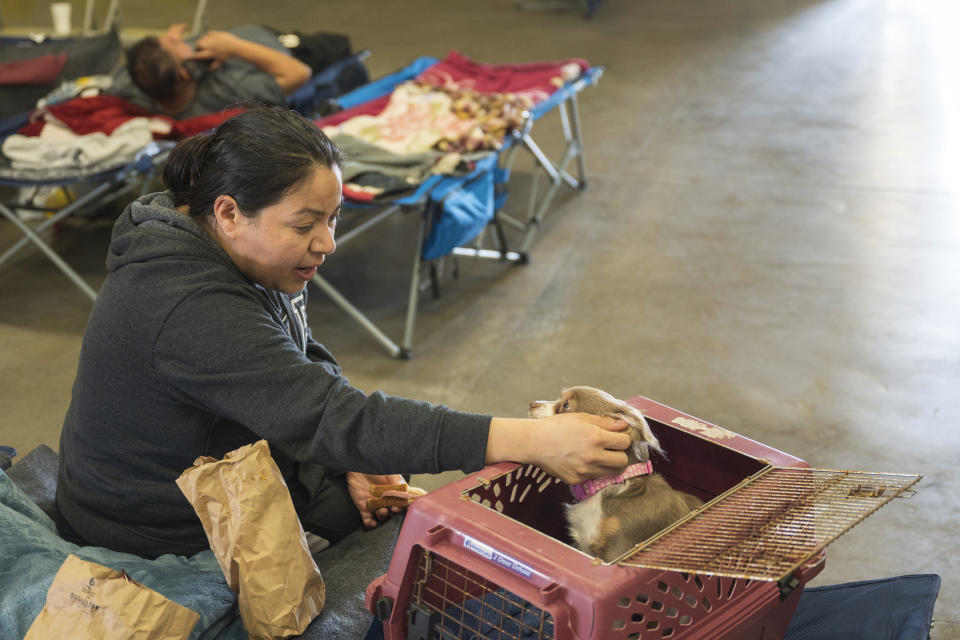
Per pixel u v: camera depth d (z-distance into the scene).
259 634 1.53
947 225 4.71
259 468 1.49
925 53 7.75
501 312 3.92
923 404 3.23
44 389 3.35
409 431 1.50
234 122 1.51
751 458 1.70
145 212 1.55
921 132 6.02
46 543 1.61
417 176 3.54
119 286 1.53
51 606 1.41
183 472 1.52
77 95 4.40
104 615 1.38
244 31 4.83
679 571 1.31
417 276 3.59
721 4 9.47
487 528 1.44
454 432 1.50
